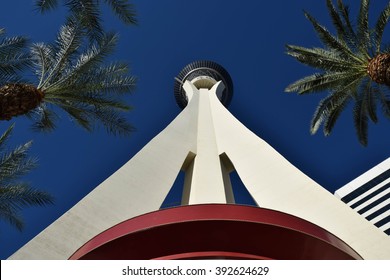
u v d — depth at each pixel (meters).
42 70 16.02
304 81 21.48
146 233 13.19
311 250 13.34
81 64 16.25
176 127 27.77
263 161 24.41
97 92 17.14
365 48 18.89
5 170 16.33
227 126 28.38
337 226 20.22
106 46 16.45
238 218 13.12
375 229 19.78
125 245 13.24
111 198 21.39
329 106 21.80
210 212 13.34
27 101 13.96
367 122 22.38
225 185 26.47
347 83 20.16
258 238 13.06
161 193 22.98
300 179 22.41
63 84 16.11
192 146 27.41
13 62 16.16
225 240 12.96
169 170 24.55
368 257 19.08
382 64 16.59
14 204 17.08
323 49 20.39
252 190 23.19
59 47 16.25
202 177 25.39
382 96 21.62
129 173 22.97
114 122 18.02
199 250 12.90
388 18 18.31
